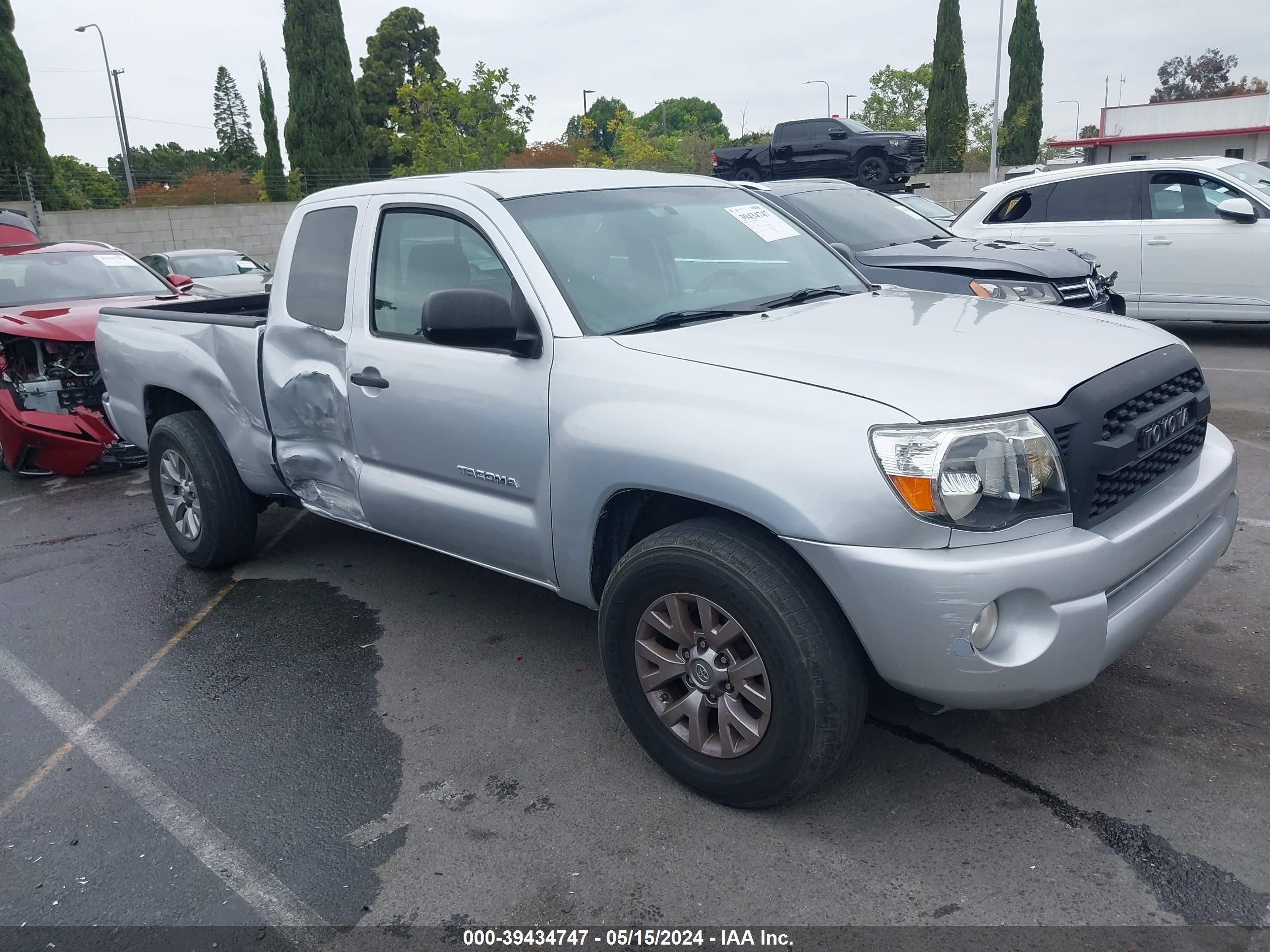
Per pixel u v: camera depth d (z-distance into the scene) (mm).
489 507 3467
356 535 5625
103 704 3816
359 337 3871
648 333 3186
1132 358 2910
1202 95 74125
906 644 2471
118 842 2938
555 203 3635
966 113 33562
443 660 4012
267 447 4473
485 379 3350
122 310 5402
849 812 2852
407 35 47000
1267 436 6395
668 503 3088
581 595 3266
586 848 2777
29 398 6918
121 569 5316
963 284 6691
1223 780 2885
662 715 2975
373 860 2787
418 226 3746
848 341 2988
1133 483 2758
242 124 83875
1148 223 9477
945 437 2434
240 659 4129
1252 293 9039
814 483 2494
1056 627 2467
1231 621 3865
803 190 8031
